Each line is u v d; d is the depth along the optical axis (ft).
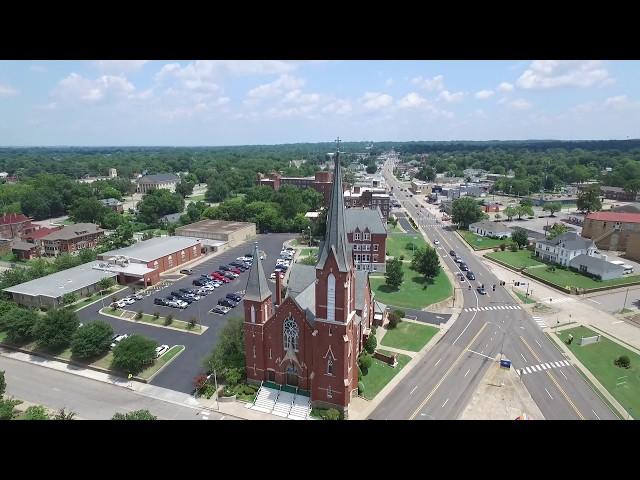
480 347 248.32
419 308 306.76
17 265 414.62
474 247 471.62
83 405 191.72
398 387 206.59
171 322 275.39
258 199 654.53
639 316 290.97
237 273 379.96
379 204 602.85
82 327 233.96
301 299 199.21
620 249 453.99
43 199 646.74
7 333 250.57
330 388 184.14
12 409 172.24
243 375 207.21
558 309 304.71
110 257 380.99
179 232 494.59
